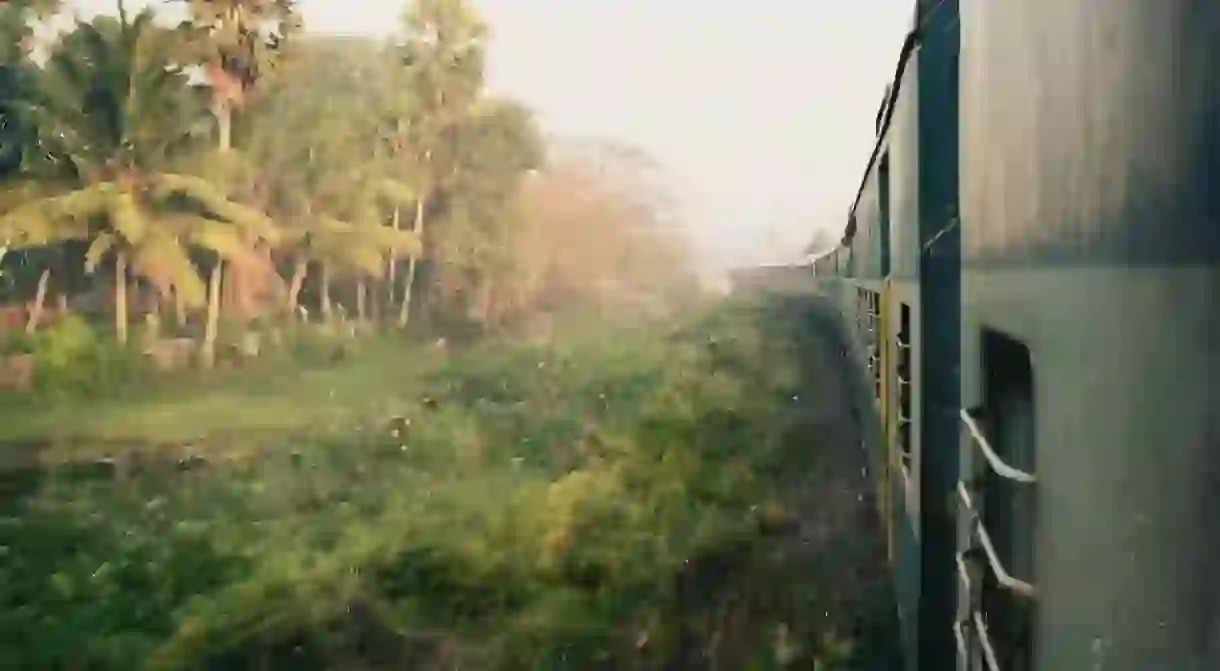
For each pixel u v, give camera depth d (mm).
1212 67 846
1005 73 1519
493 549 4066
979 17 1802
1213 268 848
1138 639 954
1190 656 894
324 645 3758
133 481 3723
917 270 2639
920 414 2604
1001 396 1646
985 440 1637
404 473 4082
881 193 4129
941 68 2562
